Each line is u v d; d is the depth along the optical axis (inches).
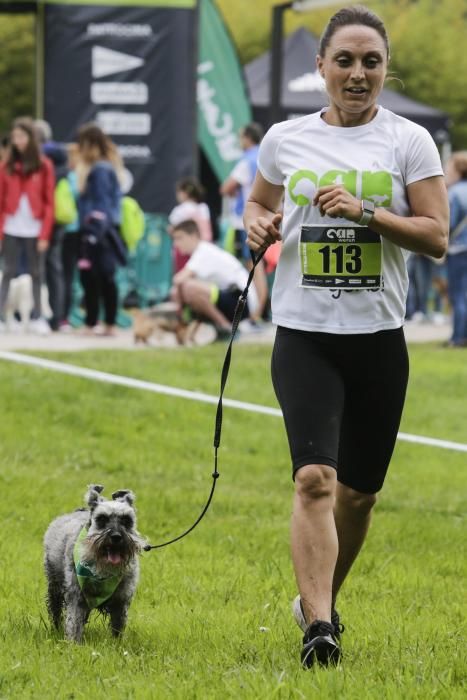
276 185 300.0
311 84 1346.0
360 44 281.4
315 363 284.7
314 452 276.5
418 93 2539.4
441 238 280.2
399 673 272.5
